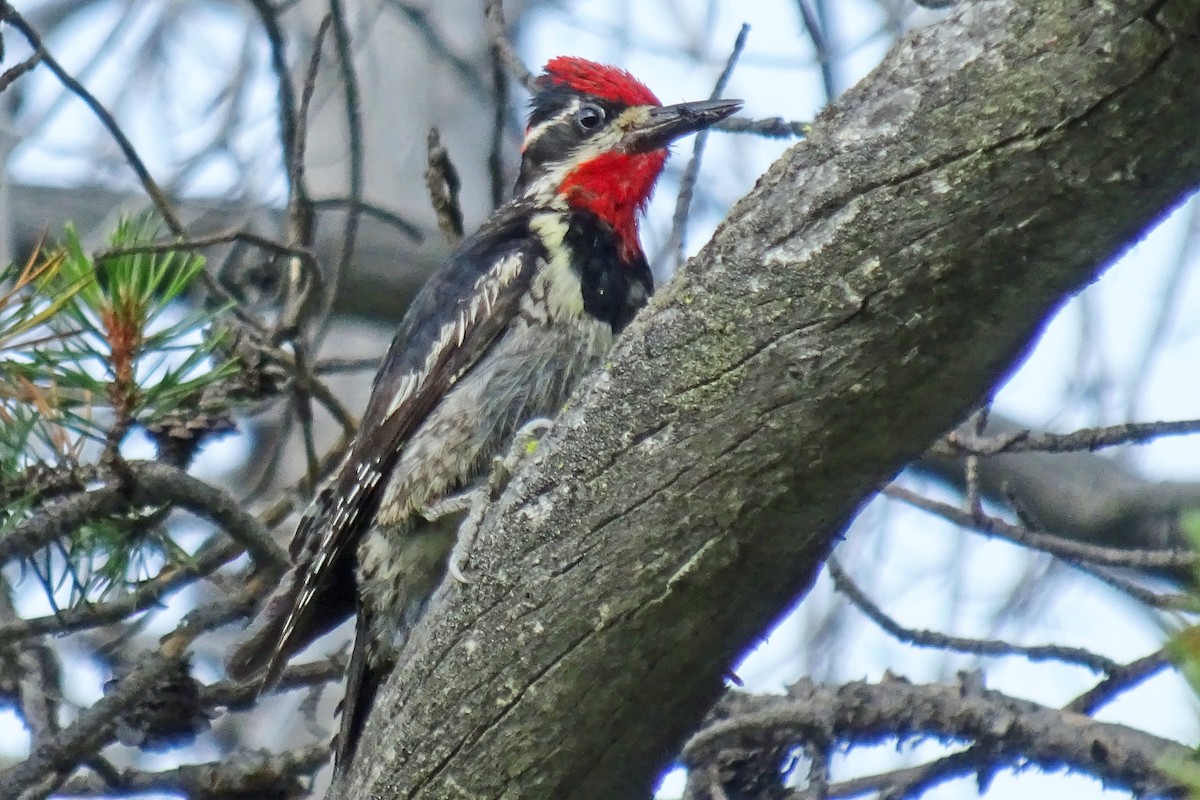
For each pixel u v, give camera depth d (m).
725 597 6.46
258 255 13.29
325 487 10.23
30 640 10.27
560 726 6.77
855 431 6.04
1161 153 5.30
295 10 14.59
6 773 9.36
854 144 5.84
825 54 12.16
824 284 5.91
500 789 6.91
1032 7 5.43
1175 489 14.41
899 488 10.14
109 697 9.57
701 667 6.66
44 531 8.55
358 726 9.31
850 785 9.73
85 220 14.32
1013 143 5.46
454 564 7.04
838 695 9.64
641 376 6.36
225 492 9.22
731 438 6.20
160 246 8.44
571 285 9.95
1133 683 9.33
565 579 6.58
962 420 6.19
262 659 9.41
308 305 10.27
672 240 10.26
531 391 9.77
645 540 6.41
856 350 5.90
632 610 6.50
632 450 6.40
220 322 10.34
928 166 5.64
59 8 17.20
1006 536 9.84
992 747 9.28
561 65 11.19
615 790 6.98
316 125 14.41
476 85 14.71
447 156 10.88
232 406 10.35
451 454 9.65
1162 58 5.12
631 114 10.65
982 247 5.61
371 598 9.60
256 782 10.11
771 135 10.53
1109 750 8.95
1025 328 5.79
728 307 6.15
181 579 9.63
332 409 10.71
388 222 12.58
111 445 8.54
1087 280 5.72
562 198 10.42
